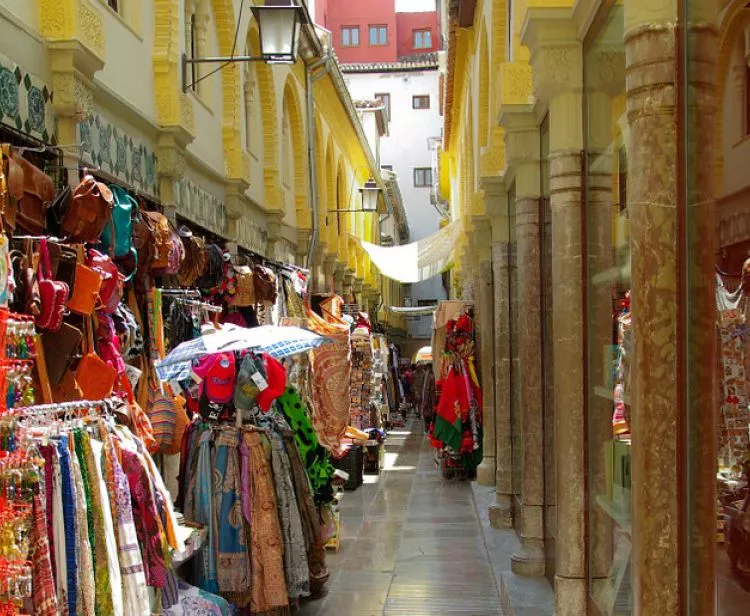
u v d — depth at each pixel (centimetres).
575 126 462
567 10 447
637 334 286
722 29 242
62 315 406
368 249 1909
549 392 638
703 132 259
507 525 826
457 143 1809
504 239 855
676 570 279
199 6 821
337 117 1759
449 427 1236
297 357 773
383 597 661
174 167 687
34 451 311
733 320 239
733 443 241
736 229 234
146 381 570
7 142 432
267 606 532
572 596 464
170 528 425
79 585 333
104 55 545
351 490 1176
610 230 413
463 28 1127
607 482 423
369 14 4050
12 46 439
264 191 1116
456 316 1289
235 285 802
